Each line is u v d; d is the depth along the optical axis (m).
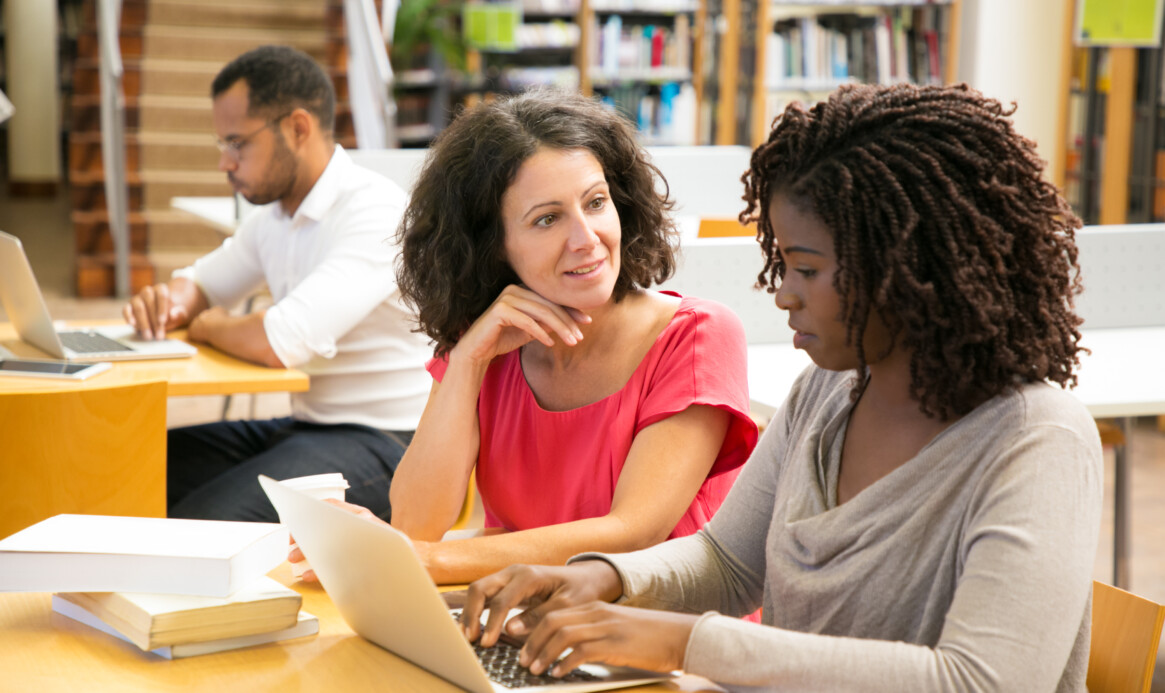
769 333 2.93
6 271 2.59
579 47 8.10
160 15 7.51
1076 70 5.75
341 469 2.48
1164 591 3.24
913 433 1.08
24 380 2.39
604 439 1.58
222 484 2.41
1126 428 2.85
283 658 1.13
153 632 1.10
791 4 7.34
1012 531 0.96
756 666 1.01
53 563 1.14
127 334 2.91
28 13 11.54
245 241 2.96
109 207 7.03
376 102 7.29
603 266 1.52
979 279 1.00
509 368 1.66
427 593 1.00
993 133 1.02
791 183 1.08
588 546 1.45
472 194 1.55
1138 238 3.10
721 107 7.71
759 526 1.29
